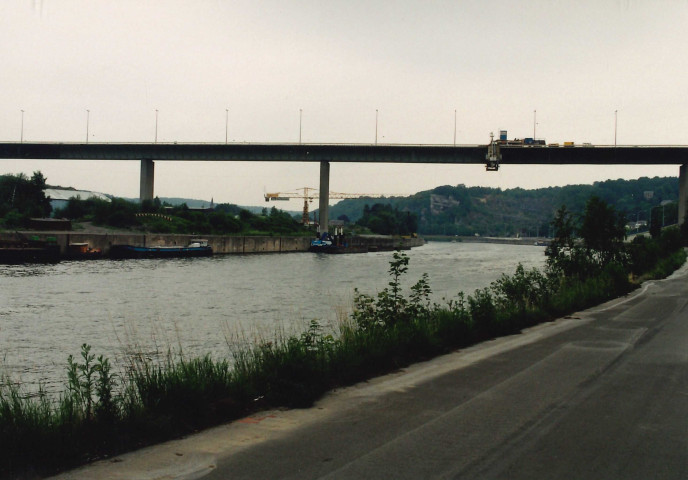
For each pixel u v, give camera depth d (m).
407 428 7.87
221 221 136.12
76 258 82.81
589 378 10.80
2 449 6.73
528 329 17.33
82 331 28.23
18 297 40.91
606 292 26.36
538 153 110.44
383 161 121.06
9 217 95.62
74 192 175.88
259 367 10.30
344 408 8.93
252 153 124.00
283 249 132.38
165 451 7.10
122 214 114.62
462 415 8.44
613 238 33.72
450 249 190.75
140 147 122.88
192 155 124.31
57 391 16.44
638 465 6.52
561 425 7.94
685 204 105.75
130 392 8.88
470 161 115.06
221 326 29.09
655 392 9.73
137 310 35.31
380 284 52.81
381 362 11.86
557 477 6.19
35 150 123.50
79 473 6.41
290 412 8.77
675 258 55.06
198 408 8.41
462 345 14.55
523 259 111.75
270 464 6.61
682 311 21.33
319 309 35.47
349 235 183.12
